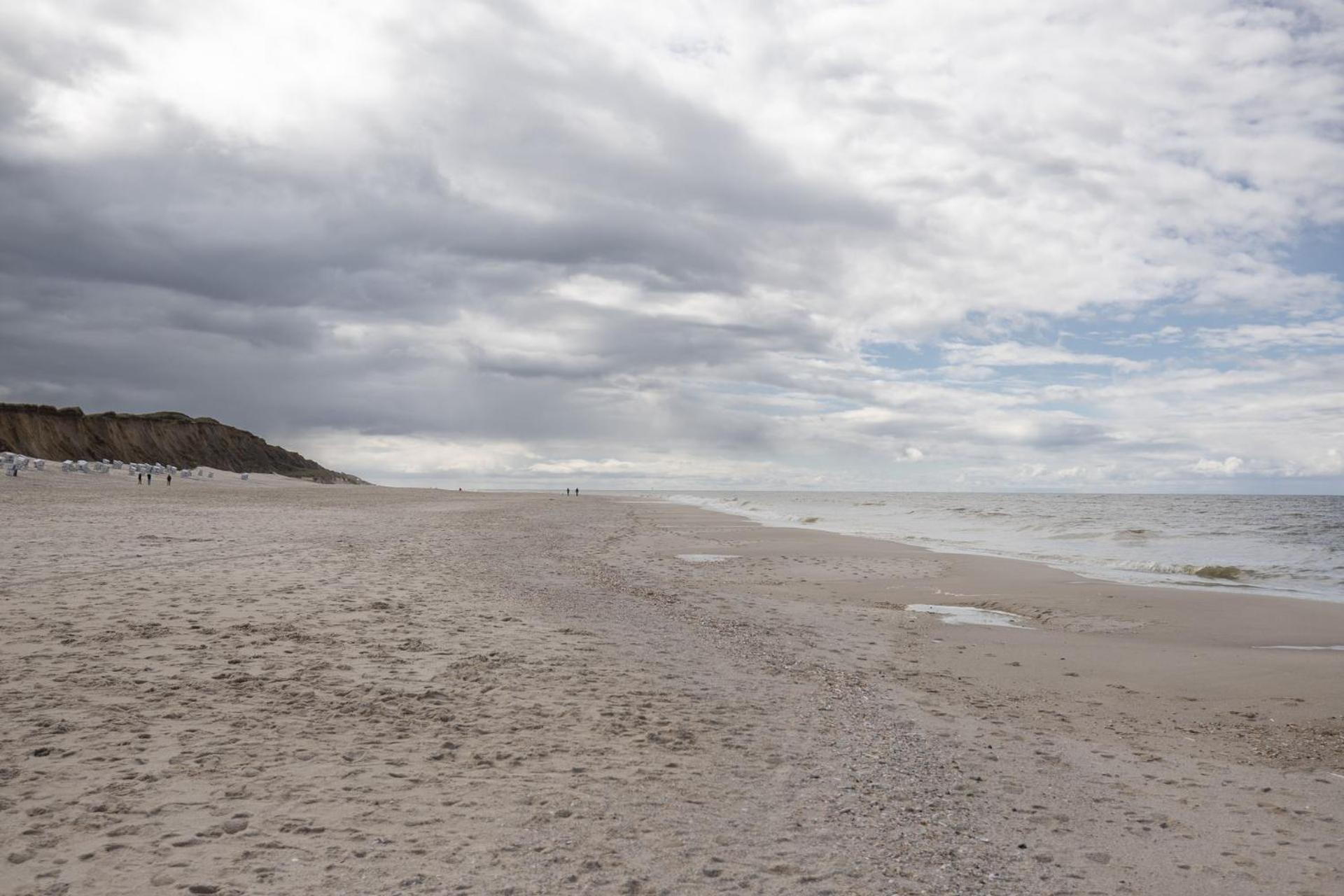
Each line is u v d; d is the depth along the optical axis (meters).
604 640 9.98
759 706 7.53
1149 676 9.55
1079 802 5.59
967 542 29.23
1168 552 25.73
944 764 6.23
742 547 26.05
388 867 3.93
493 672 8.04
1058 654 10.71
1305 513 60.31
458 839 4.31
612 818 4.72
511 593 13.42
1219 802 5.69
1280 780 6.18
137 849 3.96
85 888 3.55
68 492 38.03
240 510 32.56
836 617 13.24
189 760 5.20
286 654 8.10
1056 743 6.99
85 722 5.77
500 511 46.09
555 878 3.93
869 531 35.03
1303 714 7.99
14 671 6.87
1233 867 4.62
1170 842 4.95
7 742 5.29
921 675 9.40
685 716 7.03
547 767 5.54
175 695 6.55
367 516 33.91
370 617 10.26
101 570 12.61
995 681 9.24
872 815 5.09
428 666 8.09
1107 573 19.75
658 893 3.85
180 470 78.69
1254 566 21.44
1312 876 4.52
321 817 4.48
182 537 18.75
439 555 18.77
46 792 4.57
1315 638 11.83
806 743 6.50
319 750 5.58
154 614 9.48
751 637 11.04
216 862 3.88
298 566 14.71
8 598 9.88
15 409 76.06
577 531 31.56
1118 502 110.62
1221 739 7.23
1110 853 4.74
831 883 4.09
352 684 7.25
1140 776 6.20
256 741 5.65
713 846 4.44
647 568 19.42
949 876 4.28
